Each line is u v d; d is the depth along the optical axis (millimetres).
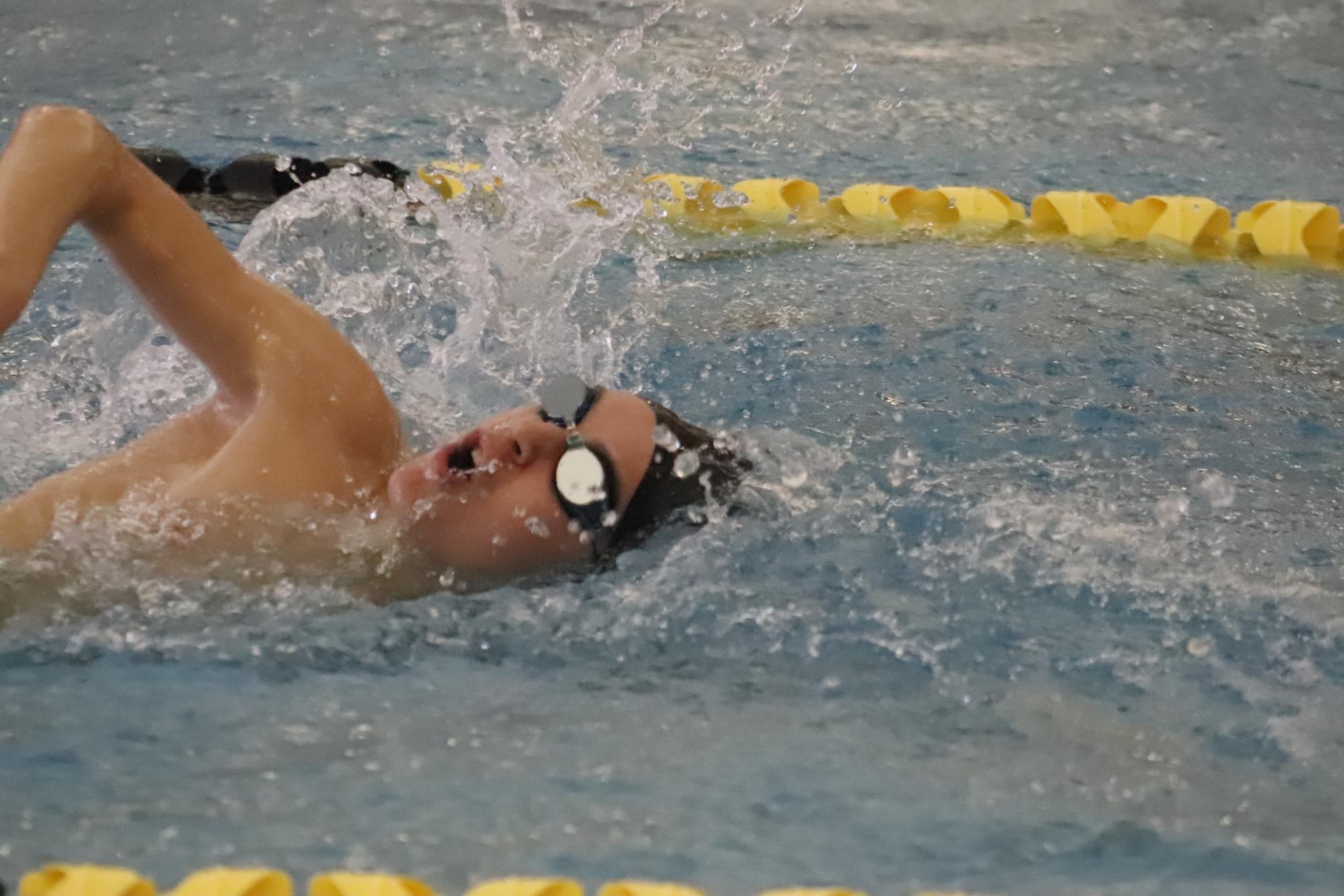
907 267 9703
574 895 3332
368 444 5219
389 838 3641
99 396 6625
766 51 16016
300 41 15281
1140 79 15711
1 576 4734
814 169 12344
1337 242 10367
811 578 5203
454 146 12172
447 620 4875
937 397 7281
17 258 4457
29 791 3770
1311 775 4168
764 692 4543
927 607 5066
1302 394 7523
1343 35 17375
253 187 10617
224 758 3996
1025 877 3623
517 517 4961
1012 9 18109
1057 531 5688
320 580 4914
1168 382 7625
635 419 5129
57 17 15523
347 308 7930
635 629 4867
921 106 14492
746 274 9453
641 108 13734
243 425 5074
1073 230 10742
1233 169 12906
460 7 16797
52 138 4719
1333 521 5945
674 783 3982
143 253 4953
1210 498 6121
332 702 4352
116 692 4324
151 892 3275
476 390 6922
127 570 4820
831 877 3578
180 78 13781
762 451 5996
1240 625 5031
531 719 4312
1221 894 3566
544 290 7836
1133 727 4395
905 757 4180
